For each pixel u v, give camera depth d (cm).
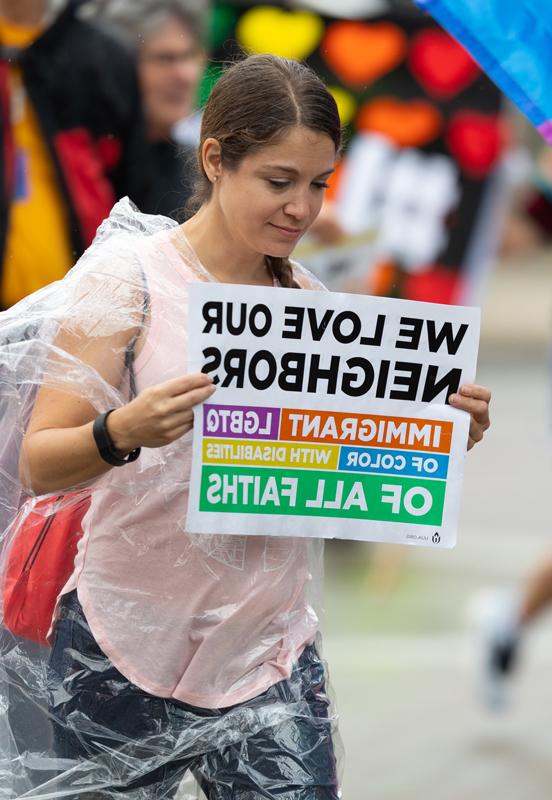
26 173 1205
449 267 1827
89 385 726
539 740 1418
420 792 1288
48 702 769
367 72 1783
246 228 718
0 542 791
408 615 1784
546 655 1650
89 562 757
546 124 812
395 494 758
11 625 782
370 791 1284
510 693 1478
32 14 1210
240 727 768
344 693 1509
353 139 1802
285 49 1741
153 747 765
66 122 1224
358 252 1733
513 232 1856
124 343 729
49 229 1215
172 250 739
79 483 722
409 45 1783
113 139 1254
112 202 1267
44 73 1211
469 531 2214
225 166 716
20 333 741
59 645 763
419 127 1805
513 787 1306
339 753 822
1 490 786
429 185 1819
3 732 788
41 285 1215
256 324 721
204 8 1339
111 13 1271
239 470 734
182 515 745
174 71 1283
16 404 765
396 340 741
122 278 729
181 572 750
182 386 692
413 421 753
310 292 724
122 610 752
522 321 4778
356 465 750
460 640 1694
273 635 772
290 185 707
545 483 2570
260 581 759
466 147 1814
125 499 746
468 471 2639
